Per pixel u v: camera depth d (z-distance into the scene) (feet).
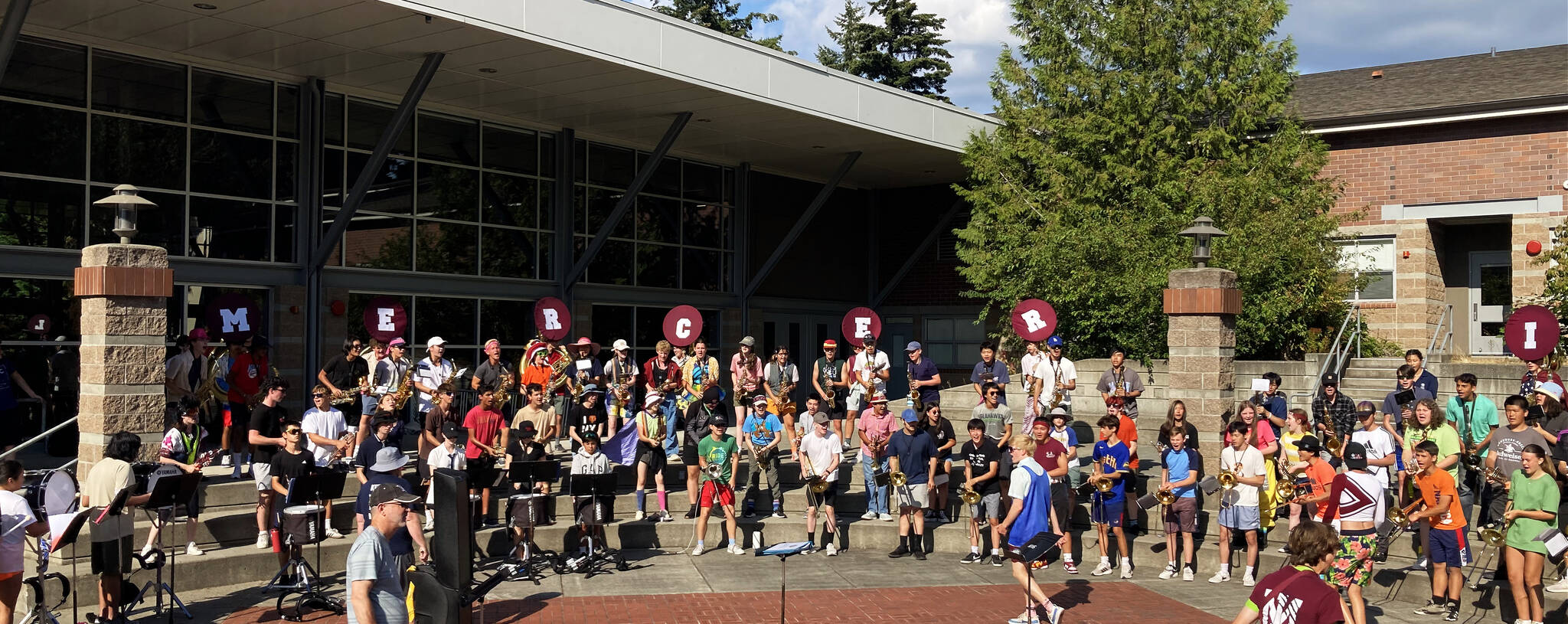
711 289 86.17
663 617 38.63
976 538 48.14
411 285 65.67
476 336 69.56
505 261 71.15
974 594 42.55
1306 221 69.92
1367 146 79.66
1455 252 81.41
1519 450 38.86
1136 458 49.14
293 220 60.13
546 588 42.86
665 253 82.38
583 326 75.46
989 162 78.43
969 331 94.94
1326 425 50.49
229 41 53.11
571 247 74.33
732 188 87.92
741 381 57.72
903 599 41.70
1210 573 46.24
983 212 80.23
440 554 30.89
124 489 33.91
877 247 100.32
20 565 31.94
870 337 60.80
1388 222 78.59
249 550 42.52
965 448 47.98
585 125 73.41
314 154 60.44
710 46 62.03
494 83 61.67
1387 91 82.43
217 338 54.95
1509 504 35.42
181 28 50.65
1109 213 73.15
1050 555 36.17
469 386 66.59
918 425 49.44
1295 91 88.48
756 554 30.66
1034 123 79.82
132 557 36.63
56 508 34.60
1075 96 78.33
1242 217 68.74
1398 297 78.23
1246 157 74.18
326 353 60.80
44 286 51.21
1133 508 49.88
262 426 43.52
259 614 37.78
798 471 58.49
